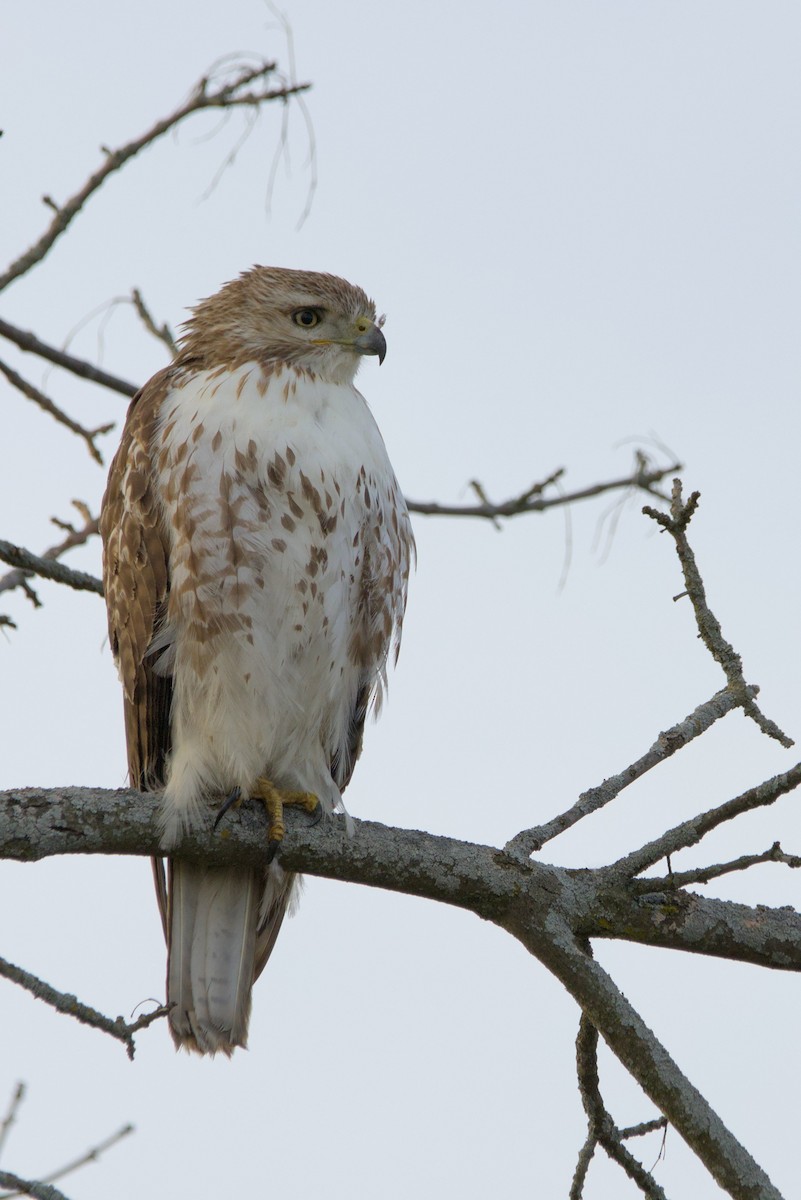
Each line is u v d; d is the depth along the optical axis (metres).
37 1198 6.59
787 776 8.21
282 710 10.38
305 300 11.07
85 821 8.51
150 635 10.51
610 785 8.87
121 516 10.62
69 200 10.89
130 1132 7.25
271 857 9.48
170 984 10.27
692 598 8.59
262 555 10.12
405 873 8.91
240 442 10.21
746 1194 7.85
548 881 8.73
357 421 10.85
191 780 9.98
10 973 6.98
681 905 8.73
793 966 8.70
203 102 11.02
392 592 10.92
